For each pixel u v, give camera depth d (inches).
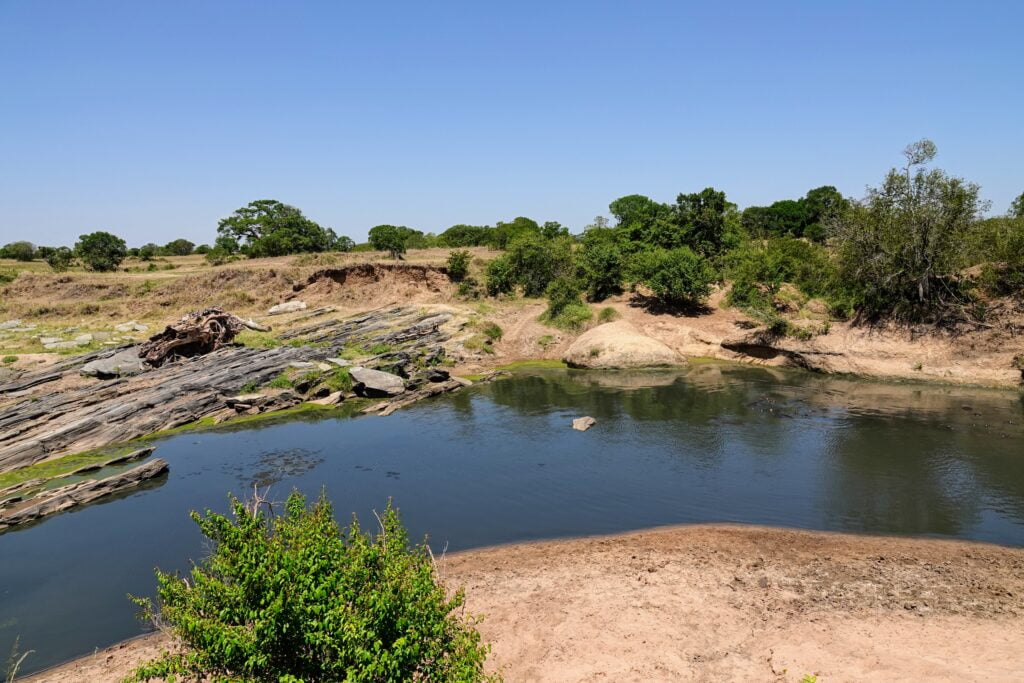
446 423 930.7
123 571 517.3
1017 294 1112.2
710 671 346.0
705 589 440.8
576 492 642.8
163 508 644.1
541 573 477.4
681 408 965.8
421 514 601.6
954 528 531.5
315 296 1961.1
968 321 1127.6
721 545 512.4
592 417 930.7
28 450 812.6
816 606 413.1
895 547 499.5
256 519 272.2
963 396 987.3
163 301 1995.6
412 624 249.6
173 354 1272.1
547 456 758.5
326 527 285.3
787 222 2918.3
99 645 417.4
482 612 424.5
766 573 461.7
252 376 1121.4
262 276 2094.0
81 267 2640.3
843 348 1210.6
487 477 693.9
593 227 2309.3
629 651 370.3
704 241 1828.2
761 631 384.8
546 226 2524.6
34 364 1262.3
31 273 2273.6
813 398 1003.3
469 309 1695.4
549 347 1498.5
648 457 740.0
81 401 981.2
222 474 738.2
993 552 486.3
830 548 501.4
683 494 627.2
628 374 1268.5
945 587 433.7
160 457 813.2
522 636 393.4
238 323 1393.9
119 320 1835.6
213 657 239.5
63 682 370.9
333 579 248.2
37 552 555.8
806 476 661.3
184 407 984.3
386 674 239.5
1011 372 1029.2
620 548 514.6
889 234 1171.3
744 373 1247.5
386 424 938.7
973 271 1195.3
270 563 247.3
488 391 1154.7
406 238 3161.9
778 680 331.9
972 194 1119.6
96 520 620.7
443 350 1423.5
